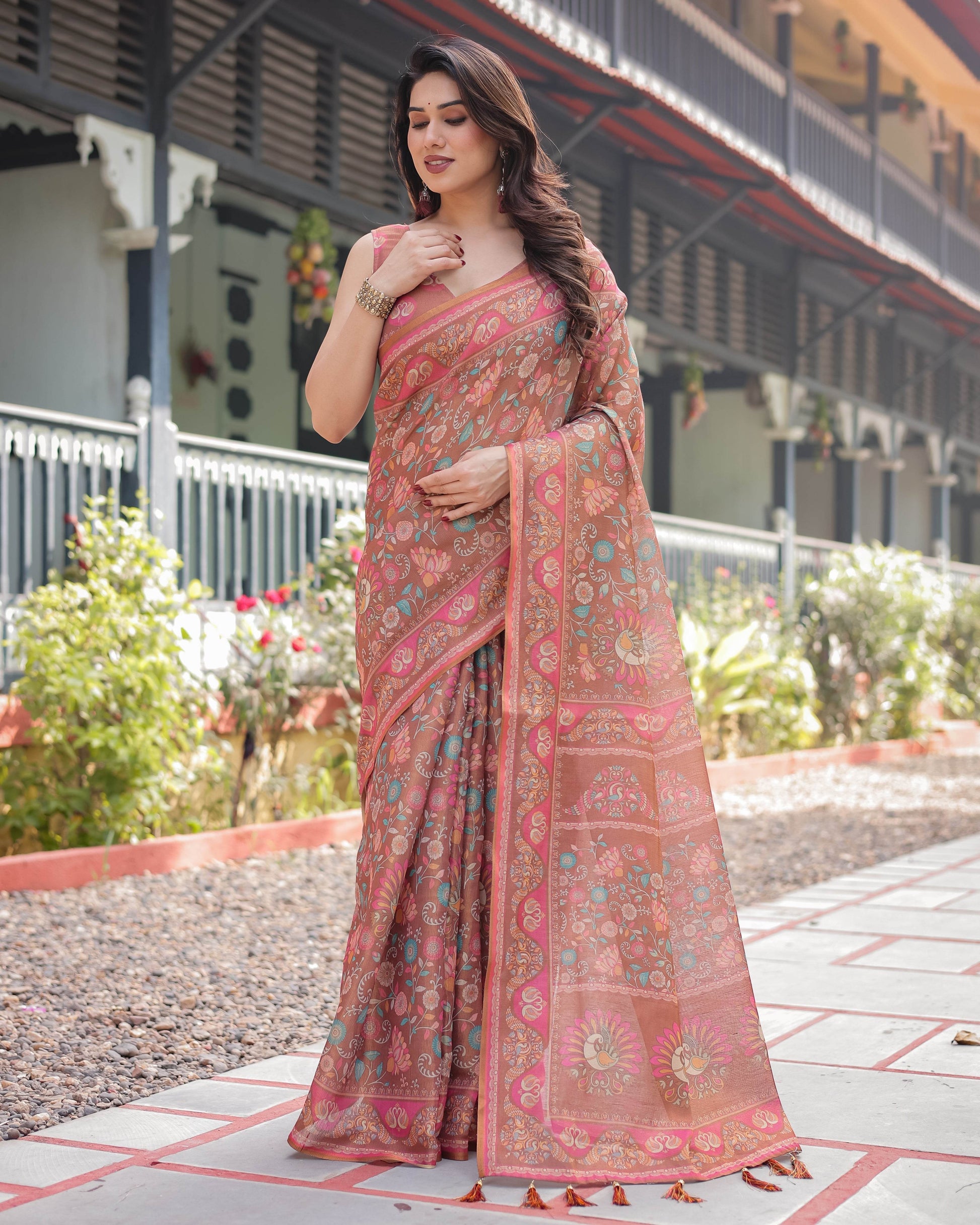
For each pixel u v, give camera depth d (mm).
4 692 5805
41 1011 3555
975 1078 2807
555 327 2477
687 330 12922
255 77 7977
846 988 3676
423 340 2447
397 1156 2324
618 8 10766
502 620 2461
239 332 11305
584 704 2459
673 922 2463
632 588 2521
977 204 23172
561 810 2422
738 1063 2406
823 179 15367
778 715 10961
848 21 16531
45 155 7520
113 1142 2506
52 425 6367
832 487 17688
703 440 15414
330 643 7090
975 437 21625
